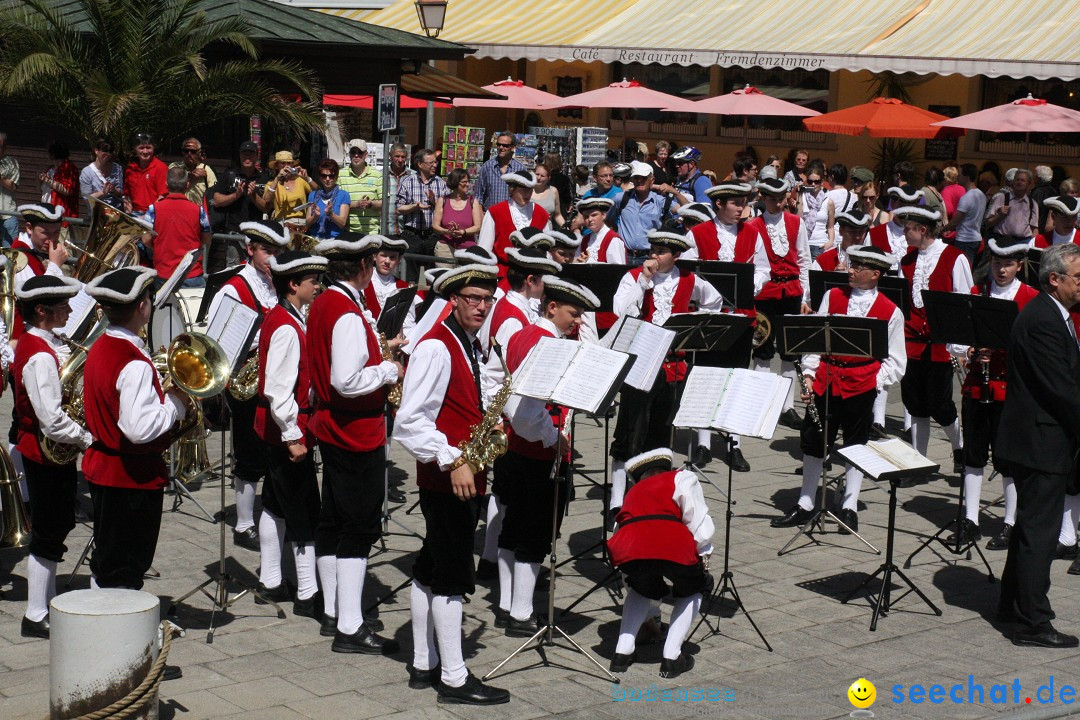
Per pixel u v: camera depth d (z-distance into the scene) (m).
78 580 6.97
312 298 6.30
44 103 13.07
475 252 5.64
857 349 7.88
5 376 7.18
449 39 20.08
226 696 5.57
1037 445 6.49
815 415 8.27
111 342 5.55
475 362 5.69
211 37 12.87
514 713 5.51
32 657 5.93
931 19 17.45
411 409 5.44
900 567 7.70
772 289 10.50
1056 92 19.08
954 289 9.33
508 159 14.02
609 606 6.88
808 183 14.63
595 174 12.93
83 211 12.98
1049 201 9.42
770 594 7.18
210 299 7.75
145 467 5.64
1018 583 6.57
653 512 5.95
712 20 19.17
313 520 6.57
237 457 7.46
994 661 6.32
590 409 5.46
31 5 12.96
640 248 12.05
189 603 6.67
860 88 20.61
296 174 12.30
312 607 6.59
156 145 13.10
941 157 19.73
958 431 9.50
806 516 8.39
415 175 13.16
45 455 5.97
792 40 17.69
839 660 6.27
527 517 6.36
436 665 5.79
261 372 6.29
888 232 10.52
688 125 22.58
